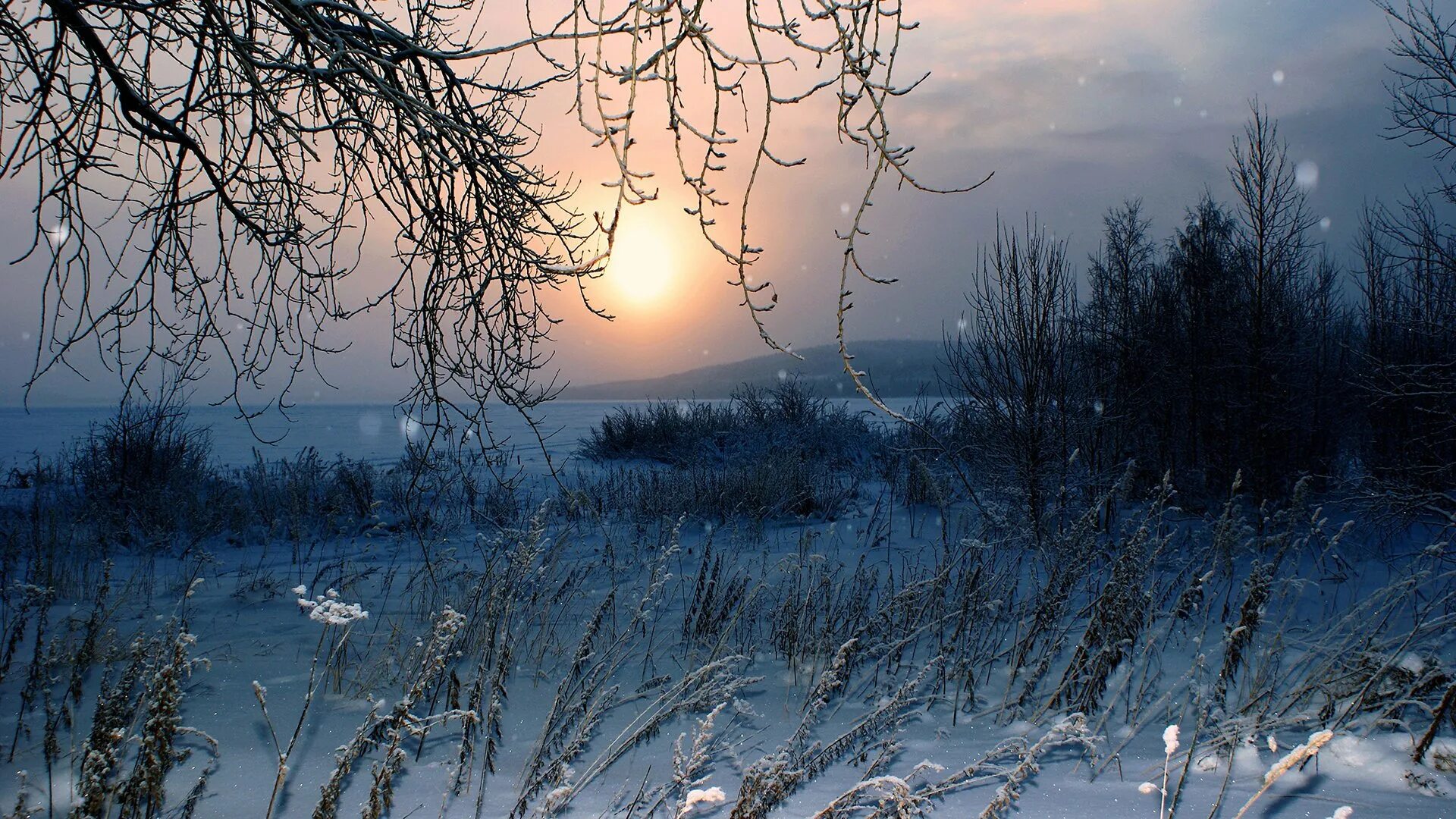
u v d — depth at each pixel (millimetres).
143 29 3223
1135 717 3639
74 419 56281
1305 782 2881
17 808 2676
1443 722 3246
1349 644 4023
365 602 6203
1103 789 2875
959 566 5562
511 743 3551
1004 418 9547
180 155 3244
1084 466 9609
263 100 2949
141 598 6254
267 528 9789
